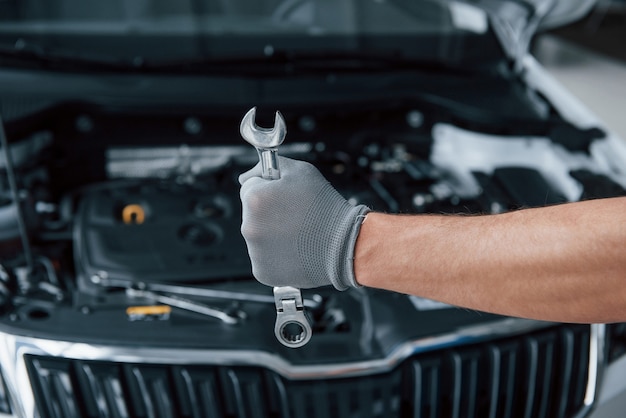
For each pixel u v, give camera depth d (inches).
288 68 74.2
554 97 75.0
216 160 72.7
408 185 66.7
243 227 32.9
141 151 72.6
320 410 46.8
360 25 77.2
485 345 49.0
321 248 32.4
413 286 31.8
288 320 34.7
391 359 46.8
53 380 46.9
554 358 50.9
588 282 28.2
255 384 46.5
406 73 75.6
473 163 71.3
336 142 73.7
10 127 65.8
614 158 64.4
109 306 50.9
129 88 70.7
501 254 29.5
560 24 76.2
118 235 56.4
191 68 73.3
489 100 72.9
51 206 66.5
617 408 52.9
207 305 50.6
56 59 72.0
